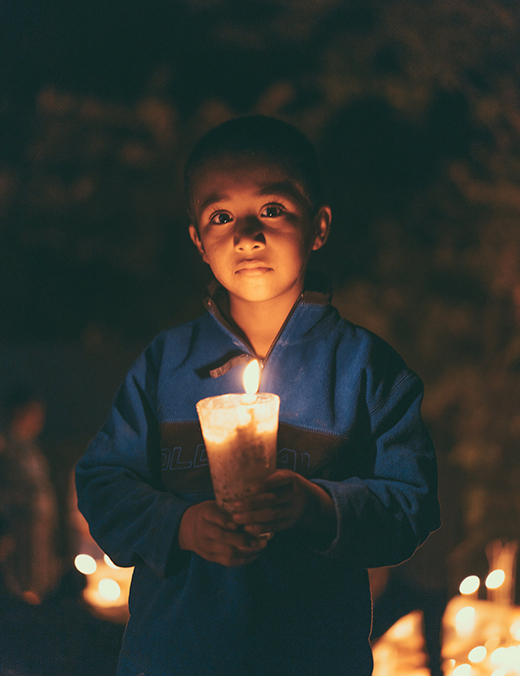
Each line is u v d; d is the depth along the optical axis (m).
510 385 4.84
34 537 4.33
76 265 7.09
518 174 4.77
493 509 4.46
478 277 5.18
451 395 5.09
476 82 4.71
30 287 7.64
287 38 5.91
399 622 3.01
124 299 7.32
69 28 6.68
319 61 5.68
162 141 6.25
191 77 6.62
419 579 4.16
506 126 4.66
